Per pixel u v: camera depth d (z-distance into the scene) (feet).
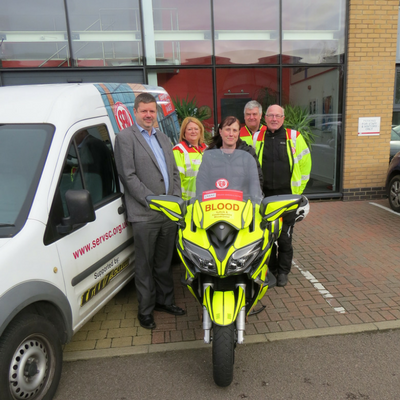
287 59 26.73
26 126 9.18
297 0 25.98
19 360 7.56
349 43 25.90
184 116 25.79
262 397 8.77
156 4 24.80
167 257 12.16
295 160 13.70
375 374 9.47
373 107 26.91
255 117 14.28
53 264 8.30
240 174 9.88
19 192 8.29
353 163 27.50
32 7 23.40
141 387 9.24
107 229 10.56
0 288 7.02
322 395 8.78
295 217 11.99
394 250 17.75
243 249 8.13
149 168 10.93
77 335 11.50
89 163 10.21
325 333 11.24
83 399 8.87
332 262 16.58
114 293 11.44
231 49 26.18
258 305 13.05
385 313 12.29
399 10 27.45
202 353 10.52
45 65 24.16
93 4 23.99
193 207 9.11
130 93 13.98
